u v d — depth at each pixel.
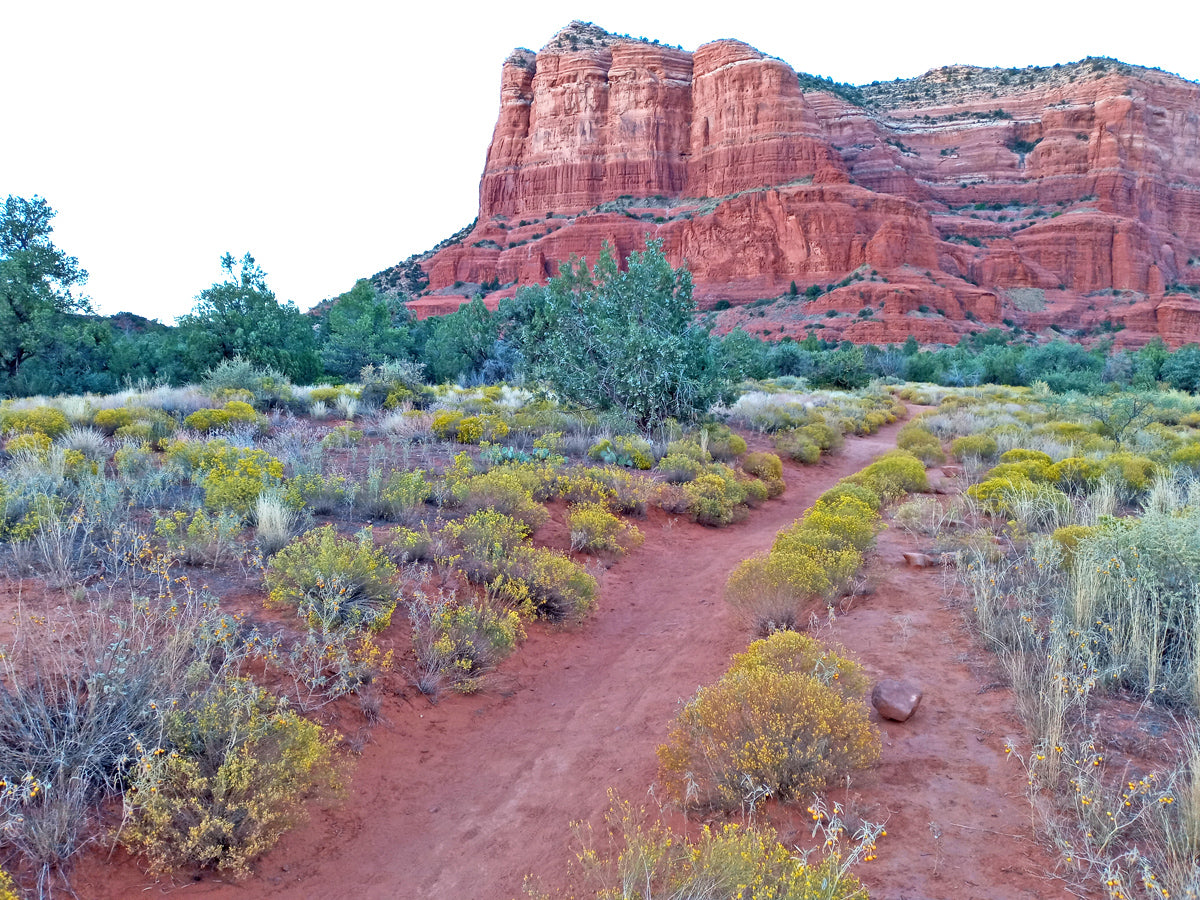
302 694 4.58
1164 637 4.68
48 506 5.73
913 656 5.46
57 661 4.06
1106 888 2.78
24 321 24.53
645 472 12.79
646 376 15.96
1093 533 6.31
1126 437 16.19
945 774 3.93
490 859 3.73
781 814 3.64
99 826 3.35
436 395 20.09
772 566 6.20
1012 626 5.39
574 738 4.97
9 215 25.22
